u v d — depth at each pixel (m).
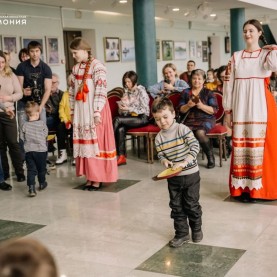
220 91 6.76
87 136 4.81
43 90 5.41
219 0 9.59
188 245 3.30
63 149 6.34
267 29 17.94
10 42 8.43
